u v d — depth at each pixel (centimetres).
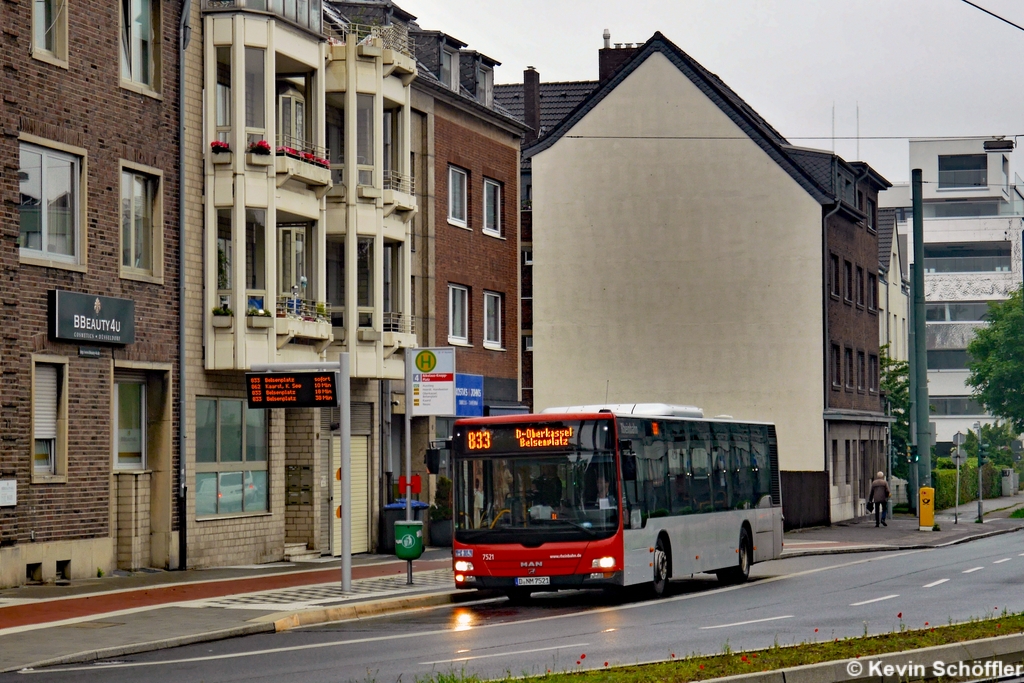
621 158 6412
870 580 3189
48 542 2742
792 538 5166
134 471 3061
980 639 1684
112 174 2972
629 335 6369
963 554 4241
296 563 3478
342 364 2730
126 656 1900
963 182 12769
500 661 1748
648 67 6397
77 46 2875
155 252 3128
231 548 3347
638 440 2805
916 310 5550
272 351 3347
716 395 6275
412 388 3089
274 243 3362
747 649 1806
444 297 4491
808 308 6197
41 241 2773
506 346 4934
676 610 2505
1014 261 12494
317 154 3578
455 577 2695
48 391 2788
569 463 2678
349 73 3775
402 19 4375
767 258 6247
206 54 3309
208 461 3294
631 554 2700
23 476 2678
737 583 3278
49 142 2777
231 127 3316
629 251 6388
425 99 4372
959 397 12556
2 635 2038
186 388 3203
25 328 2694
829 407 6238
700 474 3142
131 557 3047
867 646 1675
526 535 2655
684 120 6350
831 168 6481
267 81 3353
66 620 2212
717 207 6300
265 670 1722
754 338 6241
